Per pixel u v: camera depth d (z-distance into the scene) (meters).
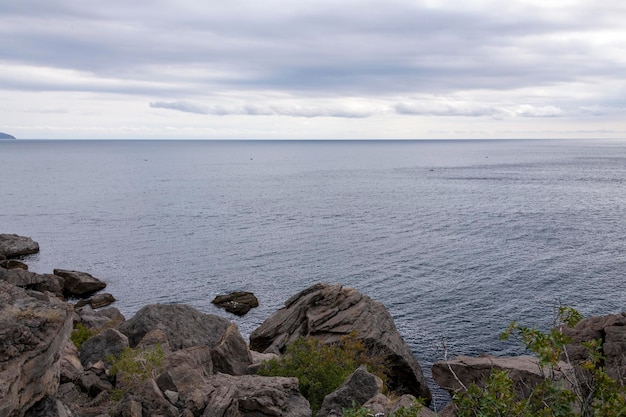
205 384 27.17
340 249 120.19
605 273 97.12
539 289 88.94
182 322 40.75
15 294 18.95
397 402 25.05
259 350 55.69
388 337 50.84
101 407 25.12
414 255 113.06
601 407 12.13
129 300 89.75
